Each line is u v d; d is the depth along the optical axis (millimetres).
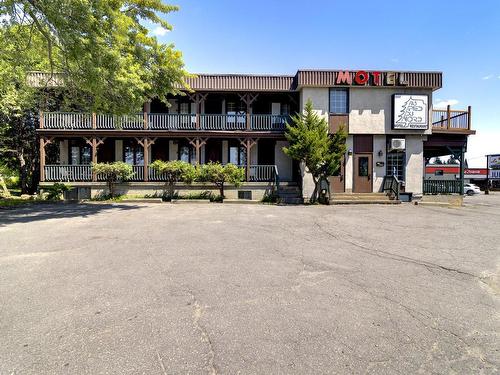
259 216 10539
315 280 4406
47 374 2314
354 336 2926
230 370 2391
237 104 19844
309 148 14602
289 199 16219
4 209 12062
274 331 2986
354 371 2410
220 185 16906
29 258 5289
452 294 3980
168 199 16516
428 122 17500
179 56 13133
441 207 14234
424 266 5141
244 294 3859
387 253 5941
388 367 2469
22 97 15289
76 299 3645
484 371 2441
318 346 2748
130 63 11195
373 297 3842
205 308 3453
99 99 11586
